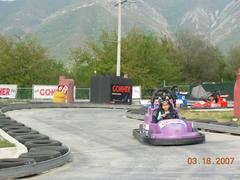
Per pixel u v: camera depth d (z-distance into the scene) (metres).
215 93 32.56
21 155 11.29
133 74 57.19
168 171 10.25
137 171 10.39
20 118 25.30
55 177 10.05
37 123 22.59
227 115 24.55
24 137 14.94
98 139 16.64
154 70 59.38
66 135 17.89
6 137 15.47
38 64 57.62
